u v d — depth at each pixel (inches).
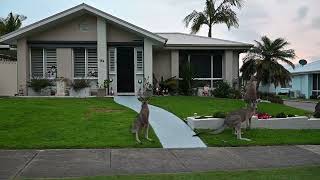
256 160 369.4
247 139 455.8
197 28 1557.6
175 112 606.2
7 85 919.0
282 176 304.8
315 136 486.0
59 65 878.4
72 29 879.7
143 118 442.3
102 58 869.8
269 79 1088.8
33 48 877.8
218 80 991.0
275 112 663.1
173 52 970.7
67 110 601.6
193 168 337.7
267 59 1096.8
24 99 746.2
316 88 1622.8
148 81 877.2
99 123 511.5
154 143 430.9
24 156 374.6
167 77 980.6
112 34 889.5
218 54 994.7
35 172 318.7
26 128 481.1
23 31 839.7
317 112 570.9
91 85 877.8
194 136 469.7
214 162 360.8
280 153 400.5
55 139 436.5
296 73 1641.2
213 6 1536.7
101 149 407.5
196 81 976.3
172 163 355.3
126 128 488.1
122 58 895.1
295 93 1697.8
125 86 893.8
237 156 386.0
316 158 378.9
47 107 629.9
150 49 879.7
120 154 387.2
